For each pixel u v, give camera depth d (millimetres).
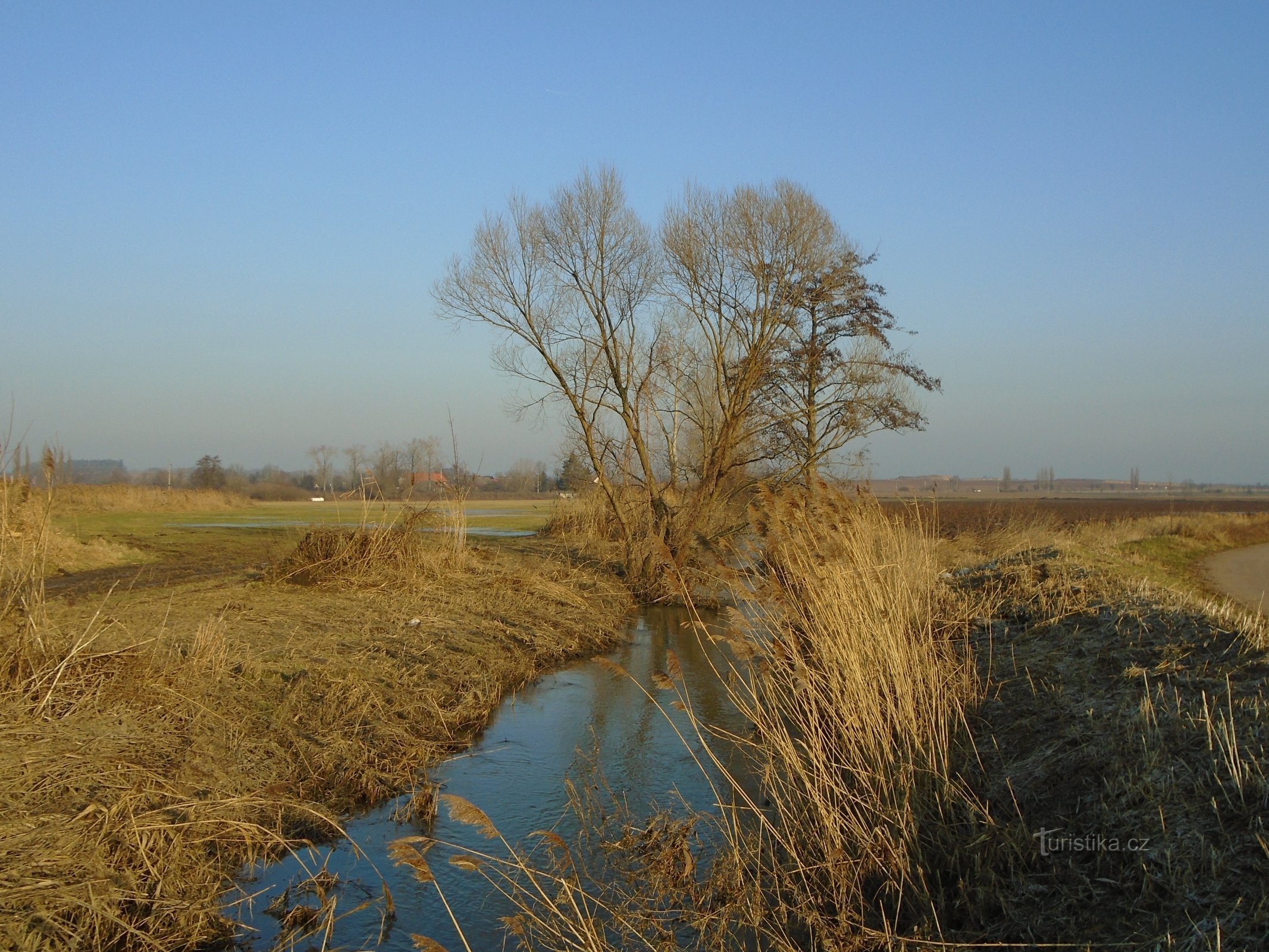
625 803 7859
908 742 6879
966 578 13891
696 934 5723
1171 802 5285
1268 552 33531
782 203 21578
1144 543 30328
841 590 7953
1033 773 6383
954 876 5812
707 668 14047
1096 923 4742
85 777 6090
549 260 21250
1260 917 4211
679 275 22453
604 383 22141
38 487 7980
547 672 13492
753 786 8320
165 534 28672
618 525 26250
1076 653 8609
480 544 23844
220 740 7668
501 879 6508
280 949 5484
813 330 23594
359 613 13547
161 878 5672
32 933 4742
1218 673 6918
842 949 5176
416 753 8852
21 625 7383
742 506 22703
